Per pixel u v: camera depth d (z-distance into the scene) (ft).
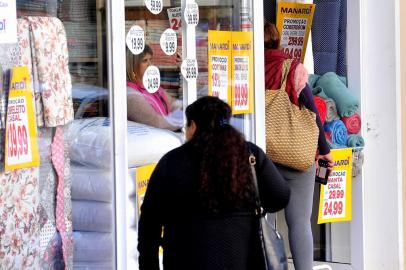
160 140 39.45
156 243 30.76
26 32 32.09
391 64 53.62
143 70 38.83
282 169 45.91
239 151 30.14
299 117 45.85
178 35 41.24
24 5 32.24
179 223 30.30
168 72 40.52
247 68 45.73
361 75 53.98
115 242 36.76
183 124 41.60
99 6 35.96
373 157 54.39
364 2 53.98
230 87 44.88
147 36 39.01
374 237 54.75
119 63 36.70
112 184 36.60
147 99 39.04
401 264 54.80
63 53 33.94
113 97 36.47
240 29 45.37
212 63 43.60
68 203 34.60
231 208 30.25
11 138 31.07
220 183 29.73
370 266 54.80
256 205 30.76
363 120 53.88
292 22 52.85
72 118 34.55
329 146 51.21
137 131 38.50
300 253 46.03
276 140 45.52
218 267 30.04
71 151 34.73
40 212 33.01
